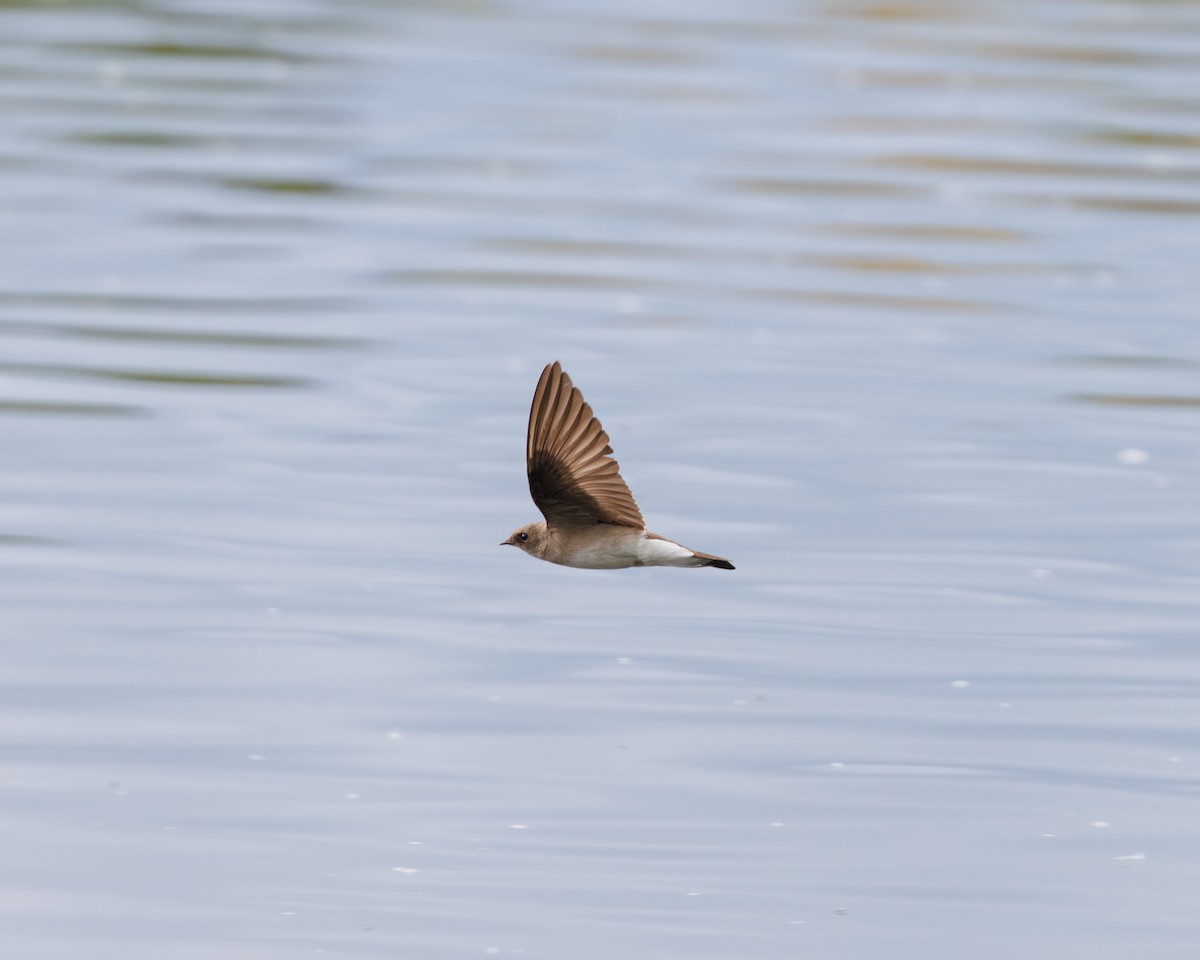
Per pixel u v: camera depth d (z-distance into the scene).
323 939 10.91
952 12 47.88
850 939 11.02
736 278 26.64
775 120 36.41
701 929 11.09
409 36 44.28
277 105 37.12
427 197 30.80
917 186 32.03
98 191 30.58
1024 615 15.80
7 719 13.55
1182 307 25.62
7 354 22.62
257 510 17.91
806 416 21.03
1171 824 12.43
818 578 16.55
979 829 12.33
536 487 9.87
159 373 22.12
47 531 17.22
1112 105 38.16
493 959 10.76
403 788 12.66
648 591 16.28
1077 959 10.88
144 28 44.59
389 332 23.95
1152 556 17.12
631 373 22.45
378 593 16.03
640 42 43.78
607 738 13.45
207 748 13.18
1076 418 21.14
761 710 13.95
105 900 11.27
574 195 31.08
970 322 24.81
